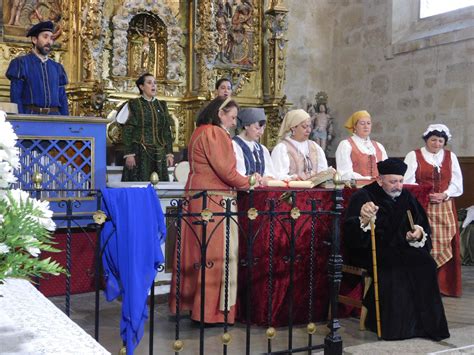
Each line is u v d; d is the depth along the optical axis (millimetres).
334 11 10836
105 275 3318
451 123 8852
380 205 4582
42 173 5004
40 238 1517
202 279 3367
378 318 4254
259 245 4387
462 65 8688
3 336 1580
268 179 4527
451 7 9273
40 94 5715
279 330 4422
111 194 3172
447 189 5770
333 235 3717
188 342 4039
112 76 8312
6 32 7680
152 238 3223
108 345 3965
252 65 9500
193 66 8883
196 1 8828
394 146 9820
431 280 4340
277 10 9258
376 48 10141
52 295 5348
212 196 4273
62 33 8055
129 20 8383
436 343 4152
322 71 10844
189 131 8867
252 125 4871
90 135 5219
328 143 10758
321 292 4660
